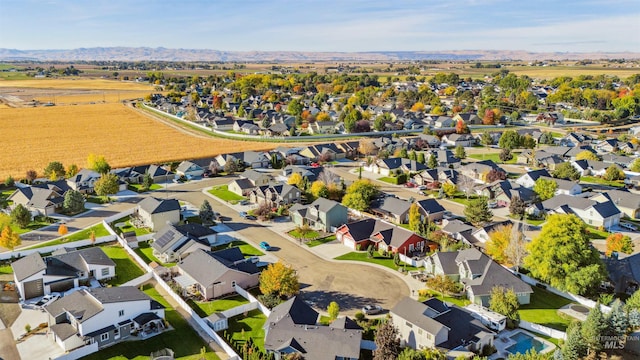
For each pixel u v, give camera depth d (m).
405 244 69.19
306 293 58.25
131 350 46.69
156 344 47.66
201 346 47.38
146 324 49.59
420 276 62.38
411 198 90.88
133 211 86.69
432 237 73.31
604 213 81.88
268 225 82.06
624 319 46.56
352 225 73.50
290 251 70.94
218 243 73.81
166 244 68.88
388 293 58.34
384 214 84.88
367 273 63.72
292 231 78.69
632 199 88.50
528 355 41.16
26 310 53.97
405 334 48.25
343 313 53.56
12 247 67.69
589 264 57.31
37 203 86.06
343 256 69.19
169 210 79.69
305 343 44.59
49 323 49.88
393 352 42.94
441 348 45.19
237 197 98.25
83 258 61.75
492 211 89.69
